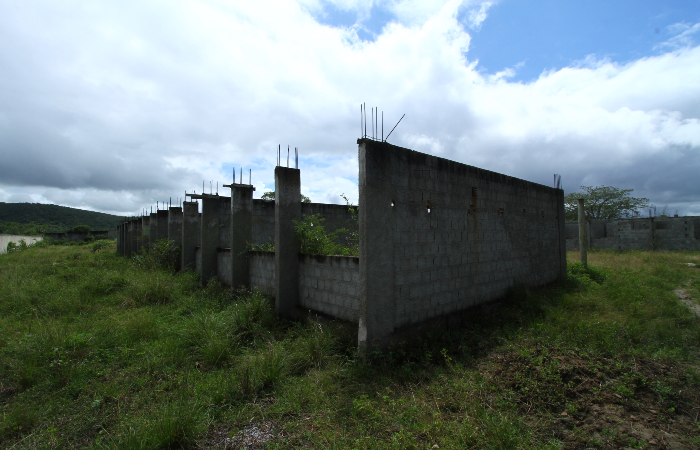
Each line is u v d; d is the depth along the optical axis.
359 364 4.99
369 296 5.14
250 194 9.13
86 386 4.52
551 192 10.67
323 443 3.30
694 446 3.17
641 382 4.26
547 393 4.05
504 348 5.62
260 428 3.64
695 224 23.41
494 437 3.23
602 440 3.27
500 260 8.23
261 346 5.67
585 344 5.50
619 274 12.37
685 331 6.36
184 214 11.85
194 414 3.75
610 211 34.38
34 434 3.57
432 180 6.34
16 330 6.40
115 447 3.20
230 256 9.71
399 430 3.47
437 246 6.43
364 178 5.16
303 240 7.22
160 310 8.09
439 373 4.77
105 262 15.68
